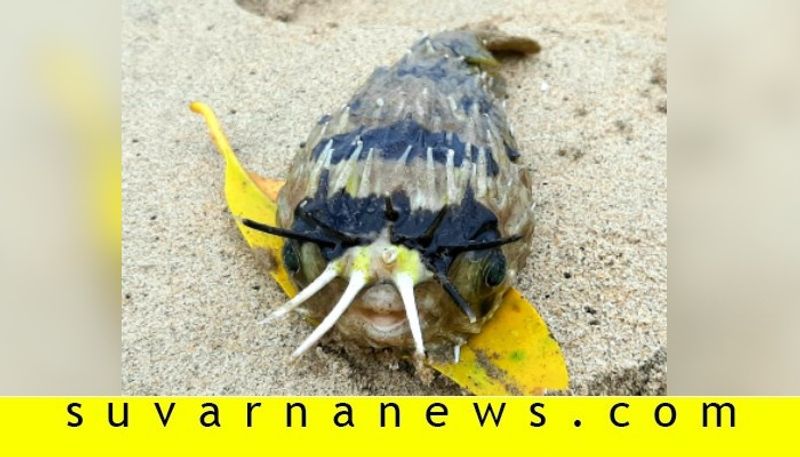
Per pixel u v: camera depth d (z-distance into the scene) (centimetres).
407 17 53
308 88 45
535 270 36
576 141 42
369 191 29
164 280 36
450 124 32
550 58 47
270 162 41
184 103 44
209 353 33
